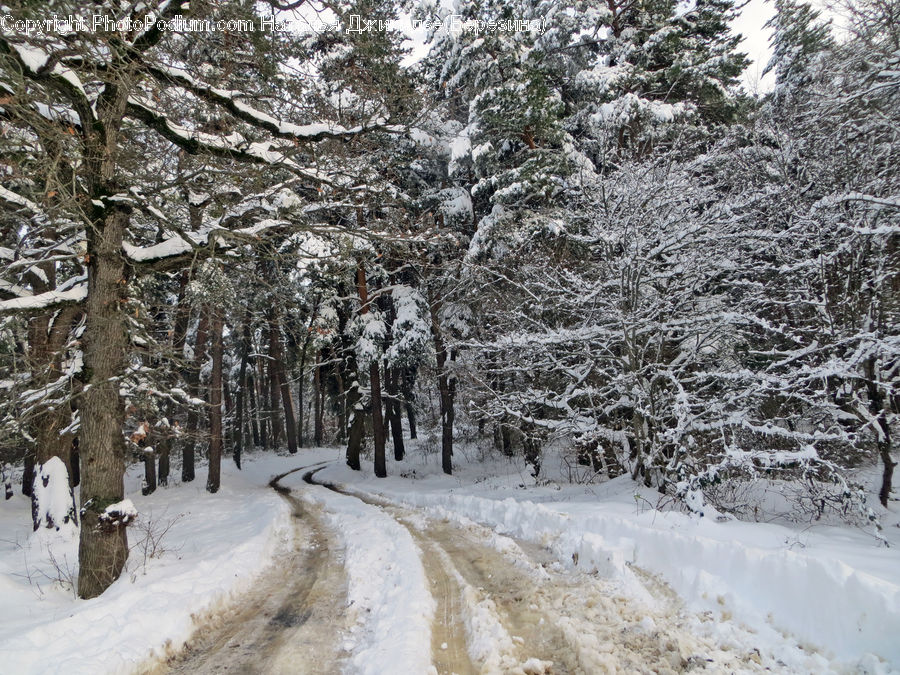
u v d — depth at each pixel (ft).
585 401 42.83
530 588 18.88
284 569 24.85
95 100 22.79
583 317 37.70
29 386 26.68
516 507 31.91
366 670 13.23
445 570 21.99
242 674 13.80
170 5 19.93
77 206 18.02
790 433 25.23
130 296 25.61
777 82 57.47
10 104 15.89
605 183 34.78
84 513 20.68
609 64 51.70
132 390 31.12
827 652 11.94
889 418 27.81
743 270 34.73
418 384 88.79
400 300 65.41
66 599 20.26
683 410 28.02
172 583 19.51
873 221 28.37
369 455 97.81
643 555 19.67
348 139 26.63
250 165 25.07
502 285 49.52
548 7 48.75
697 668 12.25
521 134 50.34
